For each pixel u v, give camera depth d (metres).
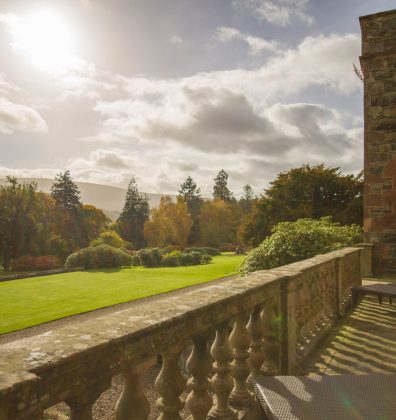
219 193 91.69
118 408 1.74
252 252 11.73
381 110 11.59
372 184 11.60
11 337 10.58
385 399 2.27
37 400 1.20
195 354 2.30
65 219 57.16
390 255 11.28
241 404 2.82
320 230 11.39
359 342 5.12
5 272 36.94
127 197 72.19
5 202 40.34
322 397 2.32
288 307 3.74
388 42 11.52
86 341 1.45
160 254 35.75
